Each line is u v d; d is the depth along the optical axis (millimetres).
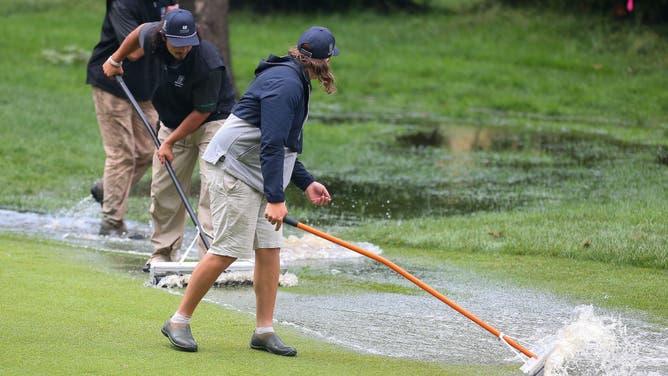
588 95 82438
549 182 45875
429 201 41562
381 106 78688
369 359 18906
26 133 53344
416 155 55031
